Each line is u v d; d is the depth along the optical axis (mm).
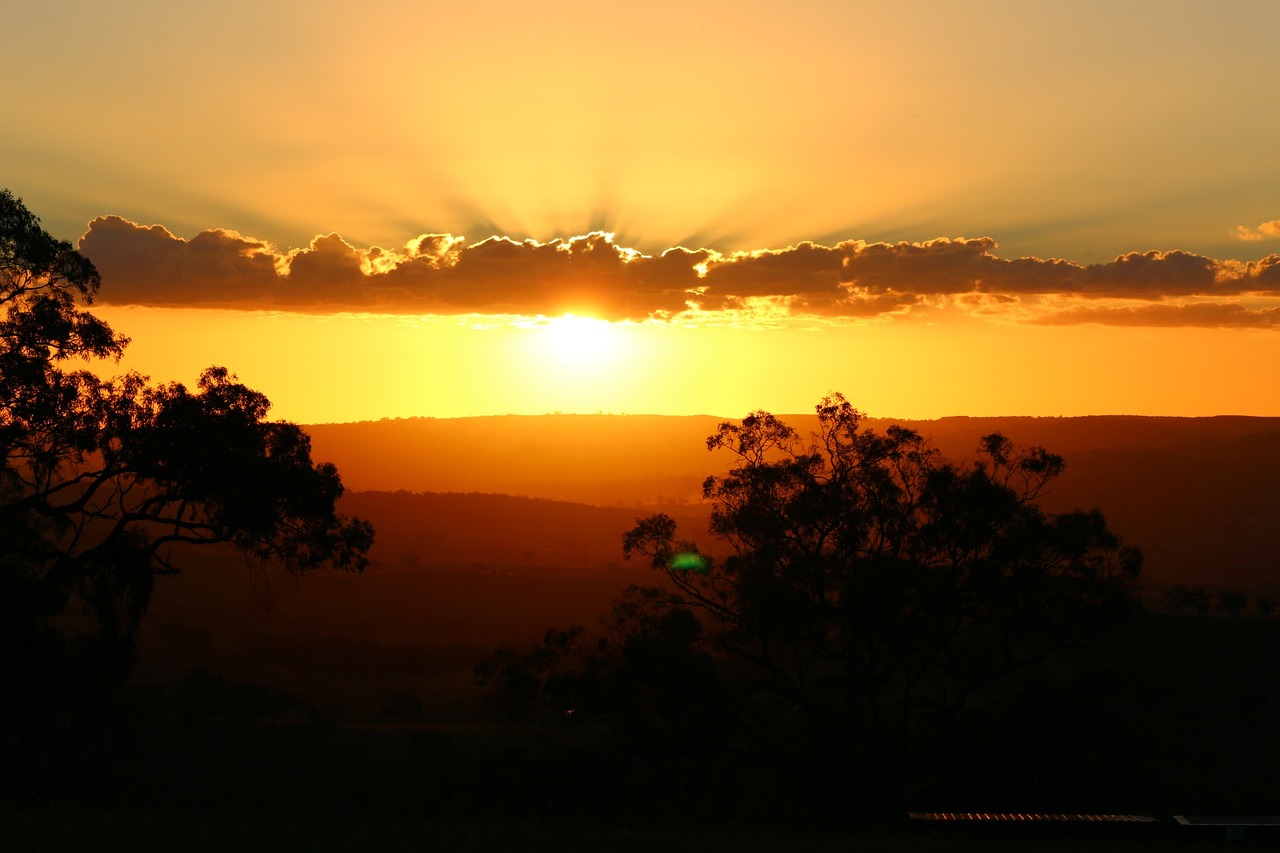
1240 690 59469
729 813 29094
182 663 118250
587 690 35625
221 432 26578
